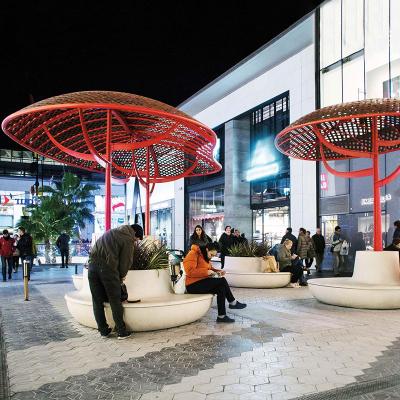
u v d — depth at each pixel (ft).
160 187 118.83
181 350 16.97
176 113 25.13
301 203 64.08
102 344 18.10
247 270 41.39
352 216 55.31
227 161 85.35
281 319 23.68
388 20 52.54
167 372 14.21
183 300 20.68
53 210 84.53
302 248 49.83
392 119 33.68
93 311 19.70
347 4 58.39
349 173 33.42
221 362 15.33
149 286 21.79
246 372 14.17
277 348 17.24
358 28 56.75
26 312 27.20
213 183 93.35
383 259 29.14
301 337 19.20
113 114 30.60
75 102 22.91
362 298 26.94
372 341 18.45
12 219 146.10
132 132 34.81
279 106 73.61
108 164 25.93
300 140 38.50
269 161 76.07
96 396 12.08
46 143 32.55
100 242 18.99
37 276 55.98
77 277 33.94
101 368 14.69
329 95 60.75
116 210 153.69
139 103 23.81
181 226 105.40
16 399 11.87
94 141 37.27
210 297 22.76
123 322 19.01
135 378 13.62
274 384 13.03
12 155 149.28
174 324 20.80
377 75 53.67
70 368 14.73
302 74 65.62
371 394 12.39
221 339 18.83
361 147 40.22
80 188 93.97
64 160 38.78
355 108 28.68
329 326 21.74
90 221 96.32
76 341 18.71
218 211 92.07
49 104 22.99
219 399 11.85
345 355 16.21
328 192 59.26
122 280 19.63
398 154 49.73
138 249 22.40
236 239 51.42
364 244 53.52
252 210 83.46
